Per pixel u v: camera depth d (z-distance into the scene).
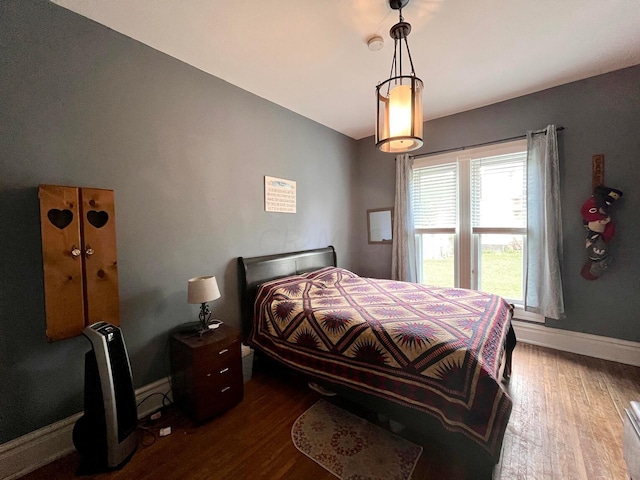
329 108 3.05
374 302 2.21
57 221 1.48
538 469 1.39
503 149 2.96
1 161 1.40
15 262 1.44
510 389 2.06
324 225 3.62
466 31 1.85
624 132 2.38
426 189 3.58
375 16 1.69
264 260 2.71
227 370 1.90
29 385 1.48
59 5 1.56
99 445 1.42
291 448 1.55
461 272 3.30
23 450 1.44
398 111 1.46
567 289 2.67
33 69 1.49
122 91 1.81
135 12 1.63
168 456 1.51
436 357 1.40
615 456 1.45
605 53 2.14
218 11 1.63
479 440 1.21
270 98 2.79
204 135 2.28
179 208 2.12
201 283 1.96
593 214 2.45
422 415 1.43
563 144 2.64
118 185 1.80
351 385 1.69
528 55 2.15
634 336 2.40
